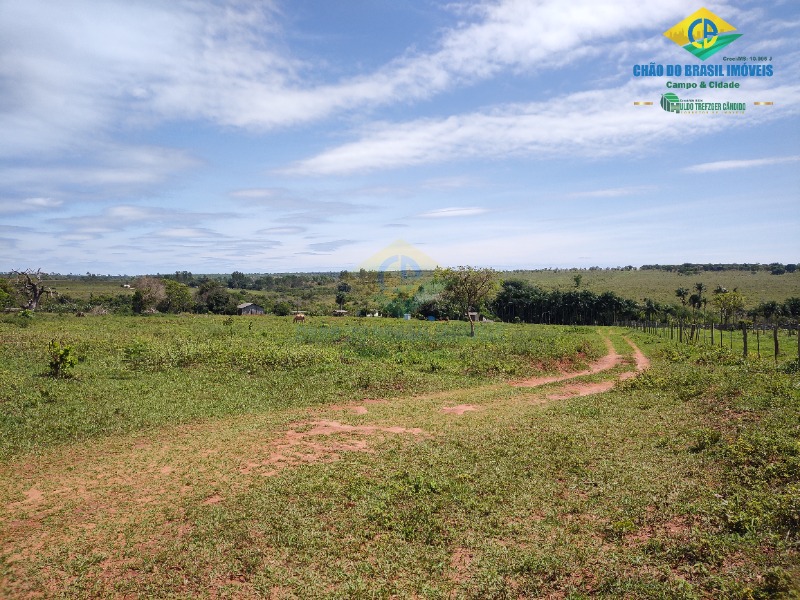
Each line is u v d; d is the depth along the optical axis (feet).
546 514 32.50
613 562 25.43
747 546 25.14
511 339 132.36
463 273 153.69
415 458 43.29
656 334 190.08
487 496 35.42
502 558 27.43
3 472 40.81
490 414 60.44
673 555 25.45
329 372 82.53
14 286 236.63
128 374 76.33
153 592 25.61
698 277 496.23
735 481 34.19
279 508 34.12
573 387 80.12
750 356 98.53
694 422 50.26
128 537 30.68
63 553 28.94
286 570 27.25
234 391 69.62
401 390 74.49
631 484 35.53
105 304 288.10
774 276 450.30
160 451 46.03
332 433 52.19
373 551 29.09
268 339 125.29
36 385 65.87
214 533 30.96
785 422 44.70
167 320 192.13
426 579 26.32
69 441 48.14
